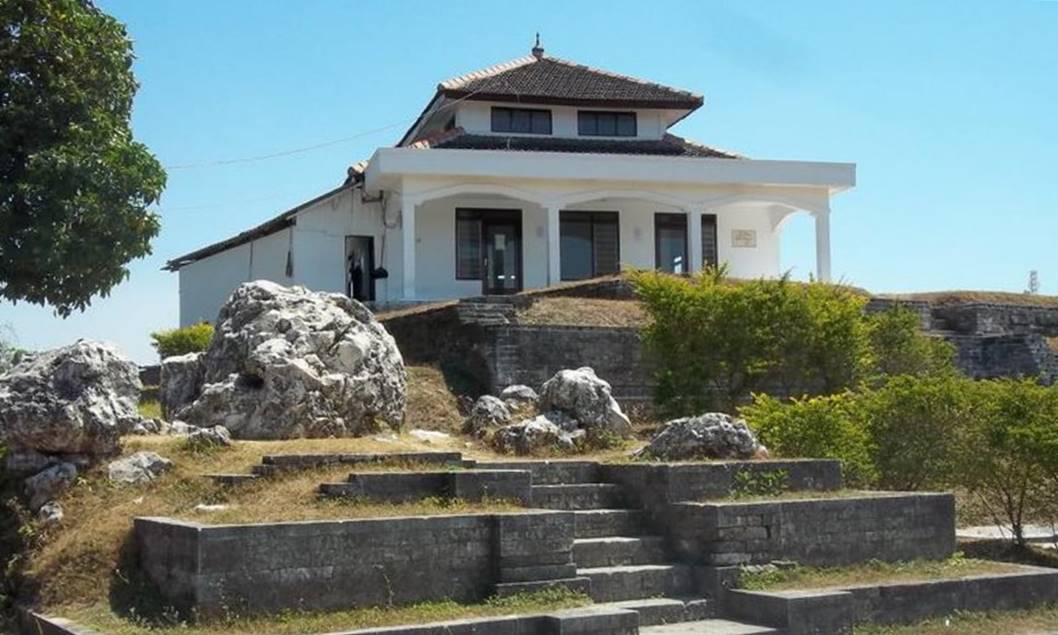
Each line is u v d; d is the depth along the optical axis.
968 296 32.41
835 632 11.56
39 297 19.02
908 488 16.48
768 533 12.55
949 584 12.58
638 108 33.53
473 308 22.56
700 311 19.77
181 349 25.84
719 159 31.22
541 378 21.50
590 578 11.58
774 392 20.69
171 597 10.23
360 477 11.64
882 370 22.78
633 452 15.03
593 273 32.75
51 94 19.16
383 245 31.78
